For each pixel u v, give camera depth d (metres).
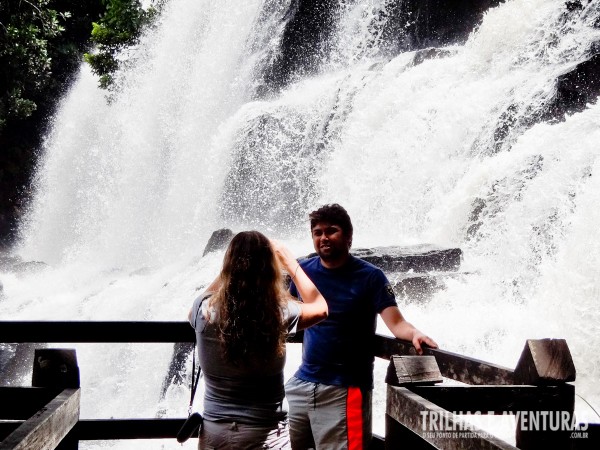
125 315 12.02
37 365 3.16
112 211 25.77
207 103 24.42
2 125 27.17
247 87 22.86
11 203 29.81
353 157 15.30
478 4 18.69
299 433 3.48
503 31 14.12
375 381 6.54
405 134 14.02
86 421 3.49
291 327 2.87
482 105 12.71
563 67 12.01
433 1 19.86
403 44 20.78
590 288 7.15
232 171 18.52
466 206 10.75
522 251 9.15
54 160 29.80
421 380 2.62
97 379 10.78
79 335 3.35
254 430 2.79
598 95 11.21
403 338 3.22
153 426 3.53
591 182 8.22
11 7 25.81
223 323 2.77
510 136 11.56
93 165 27.86
